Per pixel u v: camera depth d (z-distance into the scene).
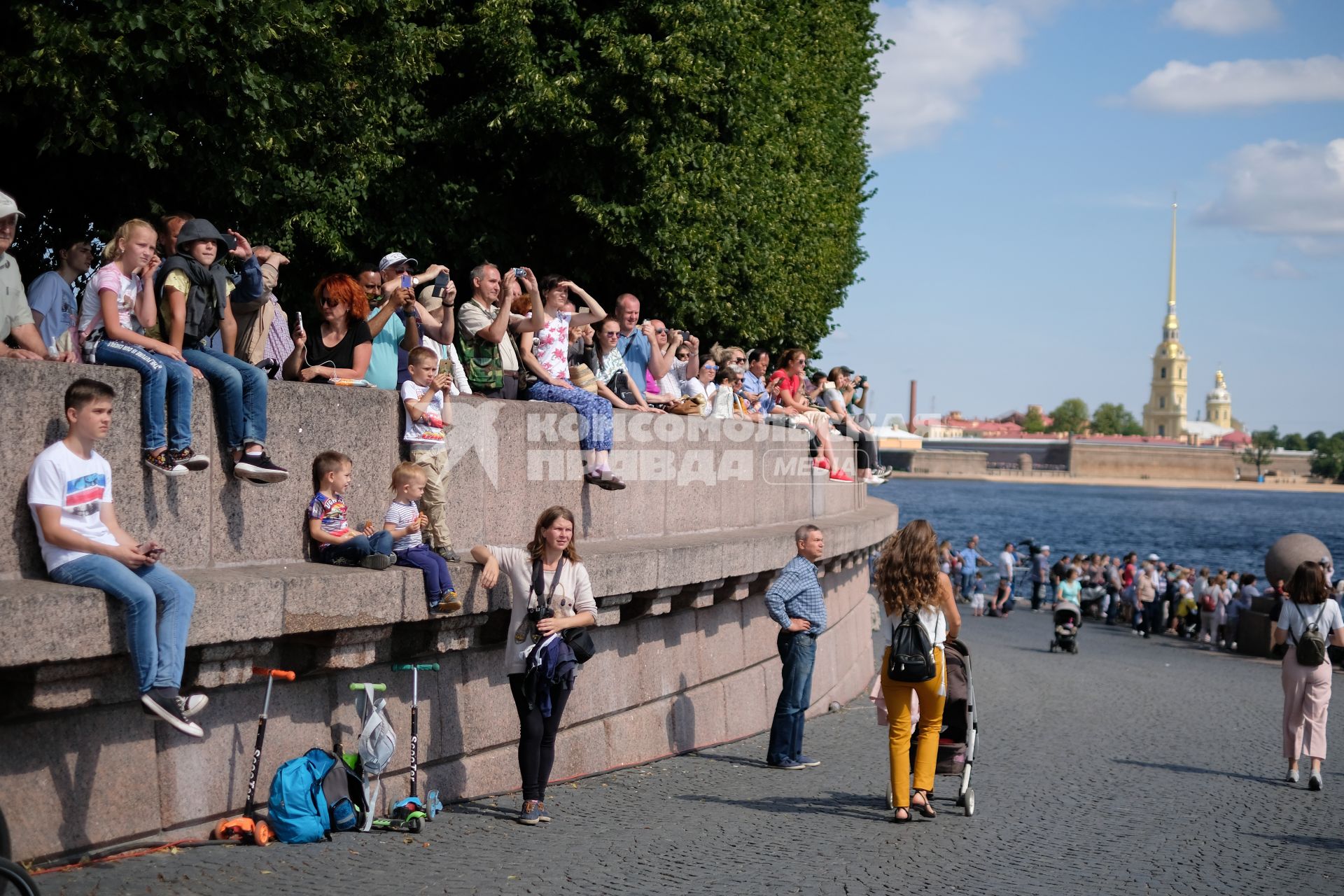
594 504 11.25
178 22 12.17
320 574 7.54
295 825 7.47
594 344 13.28
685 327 23.05
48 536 6.15
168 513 7.11
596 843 8.21
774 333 27.70
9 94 12.87
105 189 14.38
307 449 8.09
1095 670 25.08
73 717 6.57
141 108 12.57
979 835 9.18
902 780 9.52
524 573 8.70
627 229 20.50
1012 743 14.45
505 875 7.20
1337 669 27.41
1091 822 9.98
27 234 15.54
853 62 36.28
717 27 20.16
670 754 12.20
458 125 19.23
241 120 13.44
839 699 18.22
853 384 21.73
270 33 12.81
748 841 8.56
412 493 8.28
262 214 15.77
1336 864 8.98
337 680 8.27
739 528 14.50
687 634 12.66
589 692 10.88
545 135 19.70
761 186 24.42
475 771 9.45
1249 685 23.39
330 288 8.84
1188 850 9.13
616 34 19.44
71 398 6.25
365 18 16.11
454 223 19.97
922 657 9.31
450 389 9.36
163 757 7.05
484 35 18.77
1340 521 168.38
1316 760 12.25
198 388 7.30
